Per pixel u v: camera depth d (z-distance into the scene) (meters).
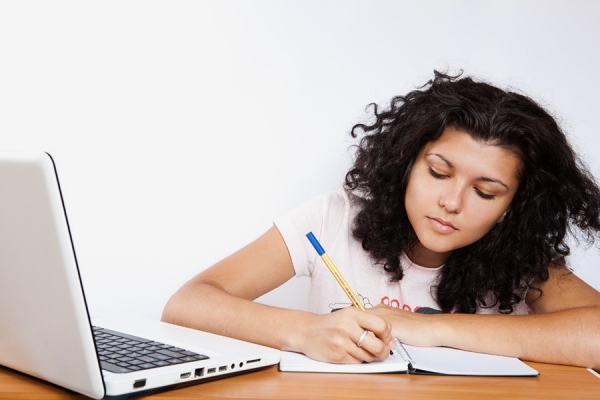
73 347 0.67
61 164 1.86
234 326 1.01
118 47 1.85
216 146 1.86
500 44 1.84
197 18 1.84
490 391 0.81
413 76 1.84
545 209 1.30
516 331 1.03
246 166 1.87
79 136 1.86
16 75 1.84
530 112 1.27
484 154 1.18
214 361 0.80
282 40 1.85
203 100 1.86
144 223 1.87
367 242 1.41
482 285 1.35
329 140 1.86
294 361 0.90
